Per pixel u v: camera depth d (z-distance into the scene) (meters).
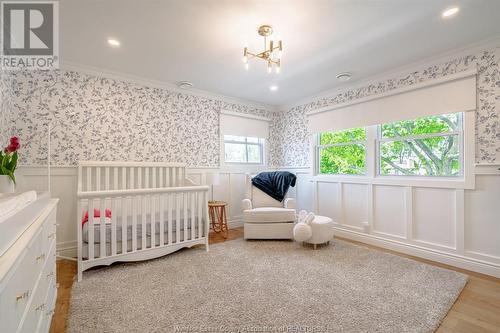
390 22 2.10
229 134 4.31
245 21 2.06
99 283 2.16
